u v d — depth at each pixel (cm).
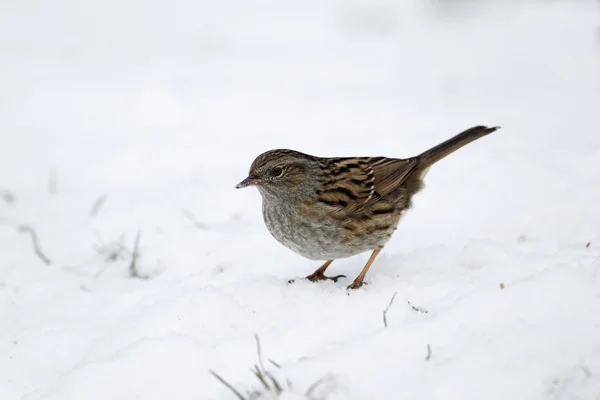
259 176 920
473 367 654
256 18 2525
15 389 757
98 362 732
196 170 1410
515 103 1755
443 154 1041
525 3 2556
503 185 1236
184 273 1020
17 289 987
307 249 947
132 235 1145
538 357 662
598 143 1429
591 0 2469
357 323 768
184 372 707
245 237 1094
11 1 2692
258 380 676
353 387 643
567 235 1062
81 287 991
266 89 1845
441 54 2170
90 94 1811
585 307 729
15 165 1462
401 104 1747
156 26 2438
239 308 825
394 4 2614
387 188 967
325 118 1652
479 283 829
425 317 745
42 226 1201
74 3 2694
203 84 1878
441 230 1114
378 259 1004
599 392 628
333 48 2233
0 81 1905
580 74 1950
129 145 1536
